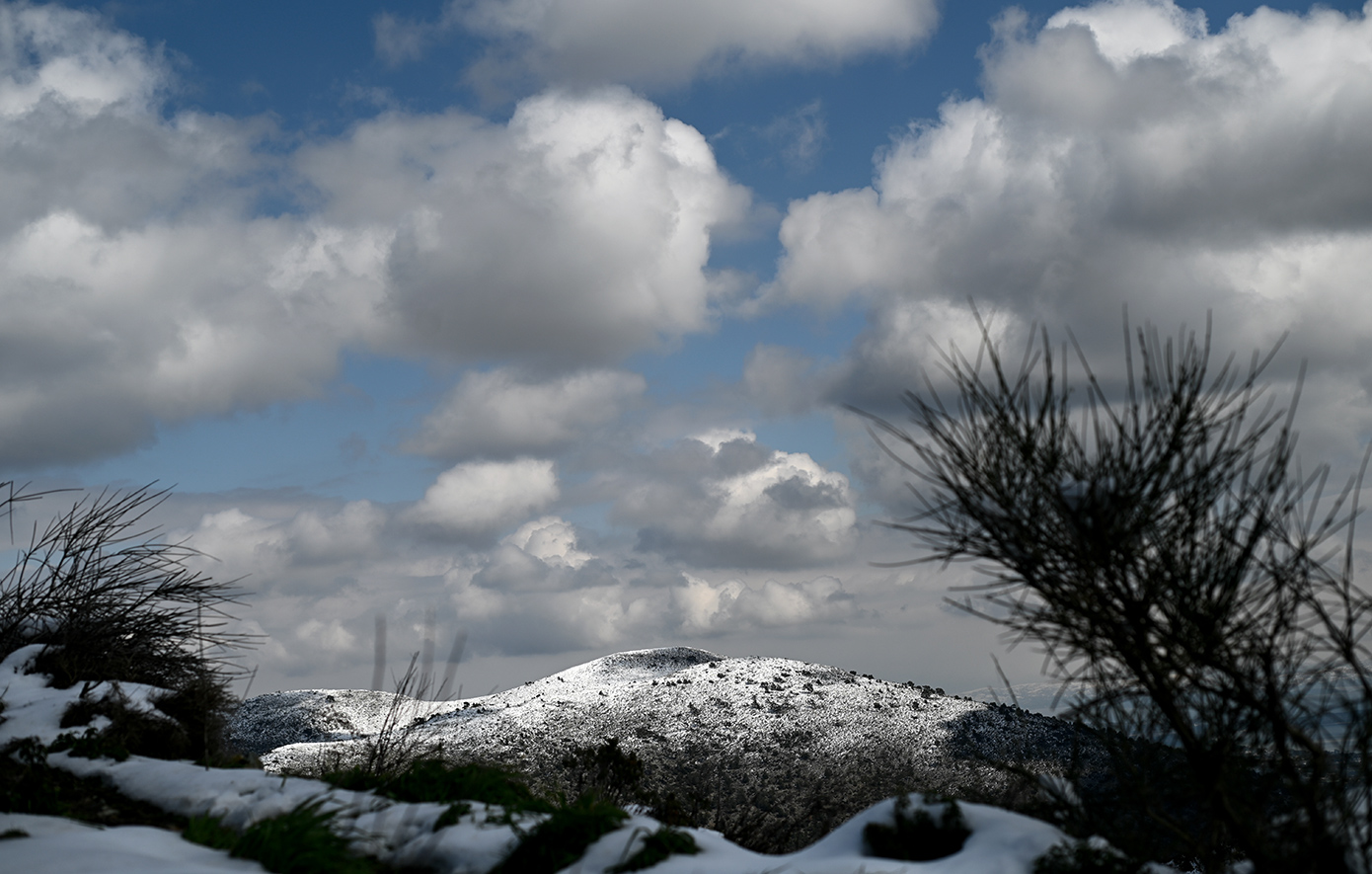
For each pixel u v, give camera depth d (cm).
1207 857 427
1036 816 493
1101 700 429
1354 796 388
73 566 869
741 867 435
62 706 732
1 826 498
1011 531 426
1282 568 392
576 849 467
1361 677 381
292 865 455
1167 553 400
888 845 444
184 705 785
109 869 420
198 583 889
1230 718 413
